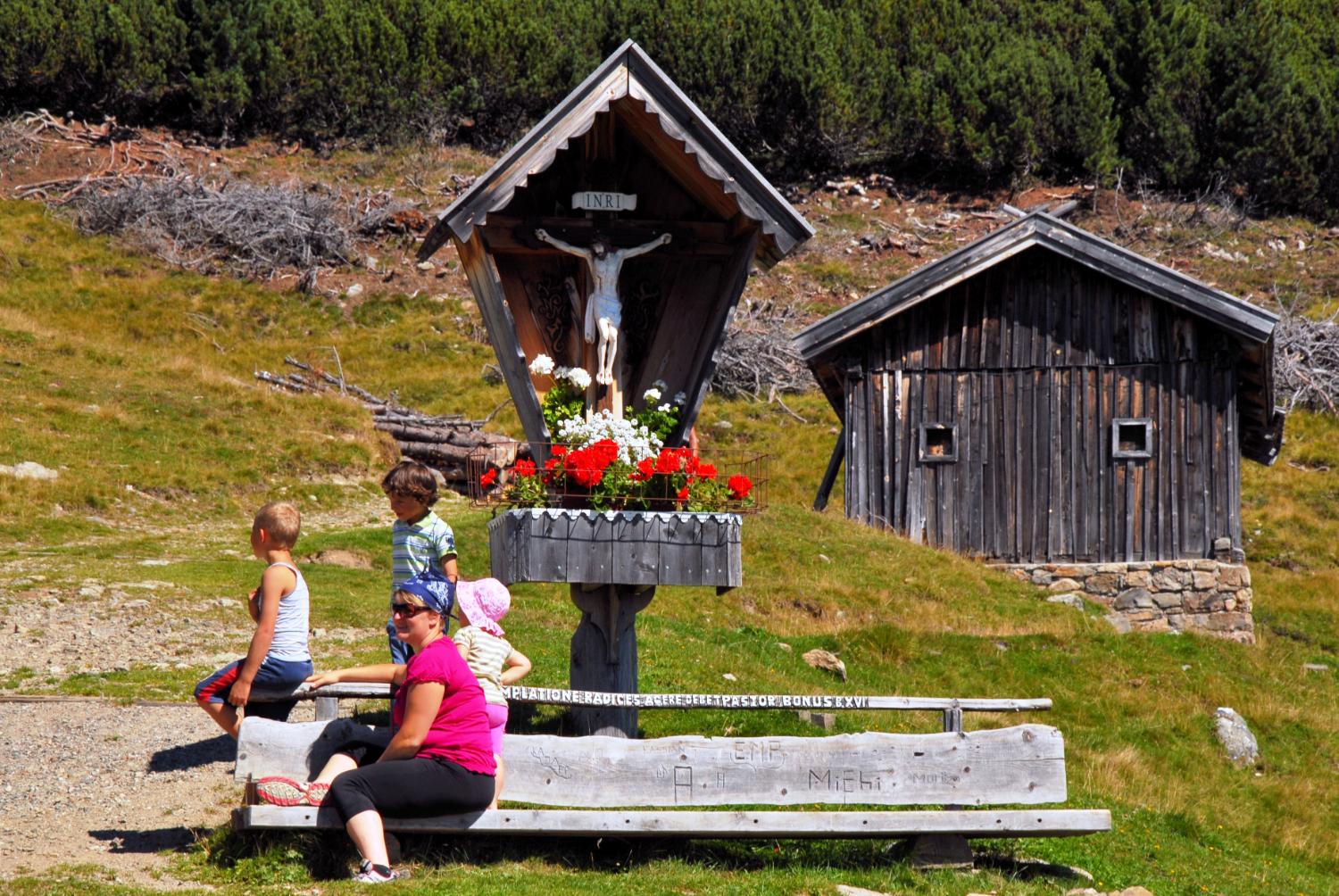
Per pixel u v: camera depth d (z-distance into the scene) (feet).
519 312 30.83
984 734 25.00
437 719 22.17
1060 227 71.00
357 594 47.47
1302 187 149.69
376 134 155.22
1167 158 153.89
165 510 66.03
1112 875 28.94
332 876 21.63
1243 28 158.81
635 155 30.83
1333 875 36.96
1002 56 159.33
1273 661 59.47
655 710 34.88
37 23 145.79
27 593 43.80
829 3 173.88
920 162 158.40
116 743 28.40
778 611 55.83
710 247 30.48
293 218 129.08
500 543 27.17
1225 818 39.88
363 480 77.05
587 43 164.66
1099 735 46.24
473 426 84.74
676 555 26.37
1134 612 69.36
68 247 119.96
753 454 96.02
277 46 154.61
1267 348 68.44
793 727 34.91
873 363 73.20
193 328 110.52
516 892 20.52
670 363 31.04
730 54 157.07
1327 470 98.58
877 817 24.13
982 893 23.30
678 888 22.16
